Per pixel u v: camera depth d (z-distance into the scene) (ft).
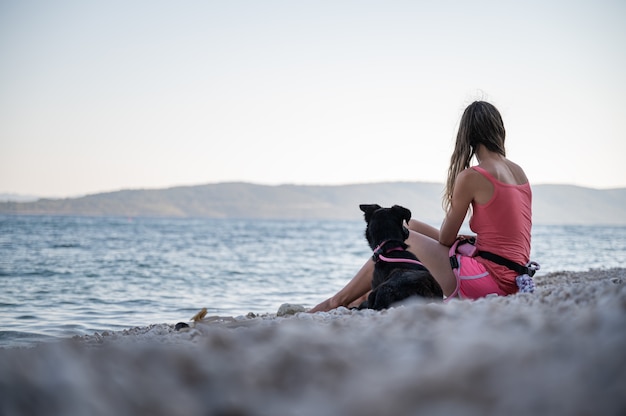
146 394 4.71
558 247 125.39
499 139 15.47
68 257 78.23
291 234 228.43
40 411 4.21
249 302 35.01
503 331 6.26
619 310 6.50
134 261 73.15
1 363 5.33
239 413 4.32
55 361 5.47
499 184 14.78
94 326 25.62
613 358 4.30
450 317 8.34
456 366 4.58
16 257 76.69
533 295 11.47
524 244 15.07
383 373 4.96
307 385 4.95
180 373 5.38
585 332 5.56
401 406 3.97
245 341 7.31
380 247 16.24
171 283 47.34
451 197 16.26
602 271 41.14
